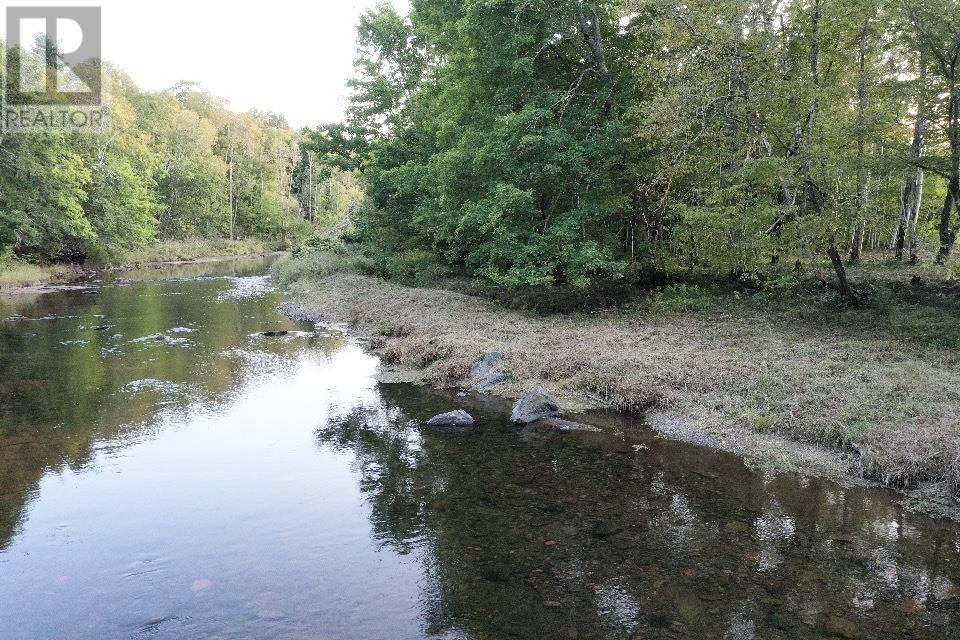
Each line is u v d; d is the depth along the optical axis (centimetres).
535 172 1741
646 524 620
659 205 1870
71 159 3894
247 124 8894
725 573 526
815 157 1331
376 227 3178
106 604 507
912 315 1361
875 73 1373
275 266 4162
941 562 537
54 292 3123
